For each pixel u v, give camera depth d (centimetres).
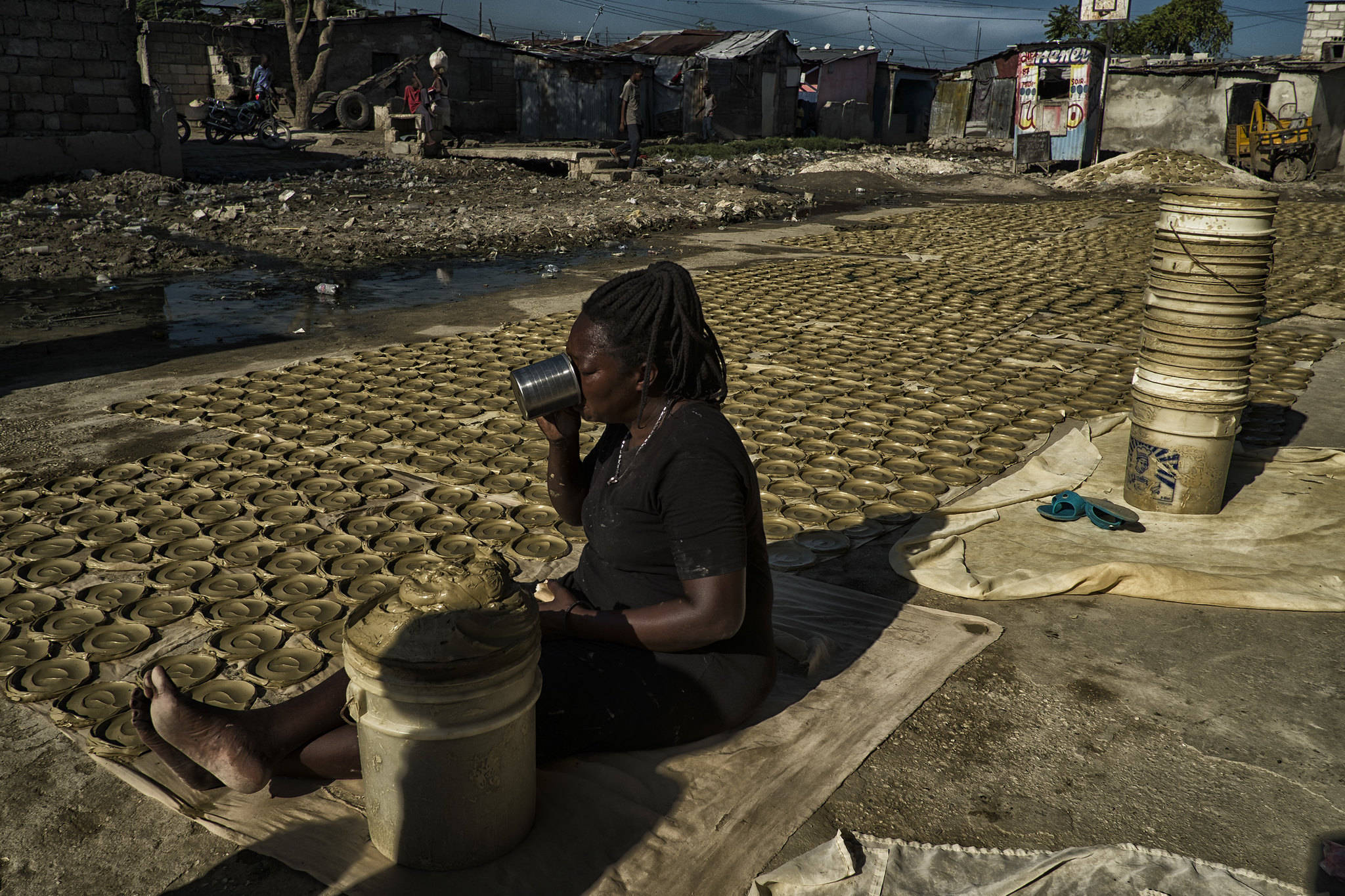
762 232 1288
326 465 433
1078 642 295
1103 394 556
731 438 204
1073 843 210
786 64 3444
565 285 895
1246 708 261
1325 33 2908
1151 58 3028
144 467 427
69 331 702
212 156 1886
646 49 3472
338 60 2694
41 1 1323
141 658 280
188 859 202
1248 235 345
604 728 218
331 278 926
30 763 233
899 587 331
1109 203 1709
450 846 192
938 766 235
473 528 372
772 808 217
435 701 176
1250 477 419
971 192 1925
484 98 2911
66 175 1376
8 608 305
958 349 664
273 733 205
